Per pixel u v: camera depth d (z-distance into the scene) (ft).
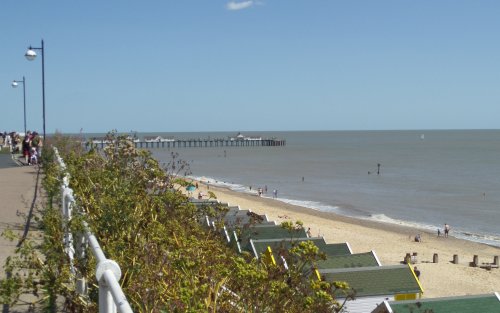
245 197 208.95
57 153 42.70
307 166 377.30
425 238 139.54
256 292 14.73
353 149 632.38
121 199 19.17
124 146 29.19
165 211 22.35
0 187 43.96
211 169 349.82
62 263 15.47
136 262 14.84
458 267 110.01
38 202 34.78
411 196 224.94
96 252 11.05
